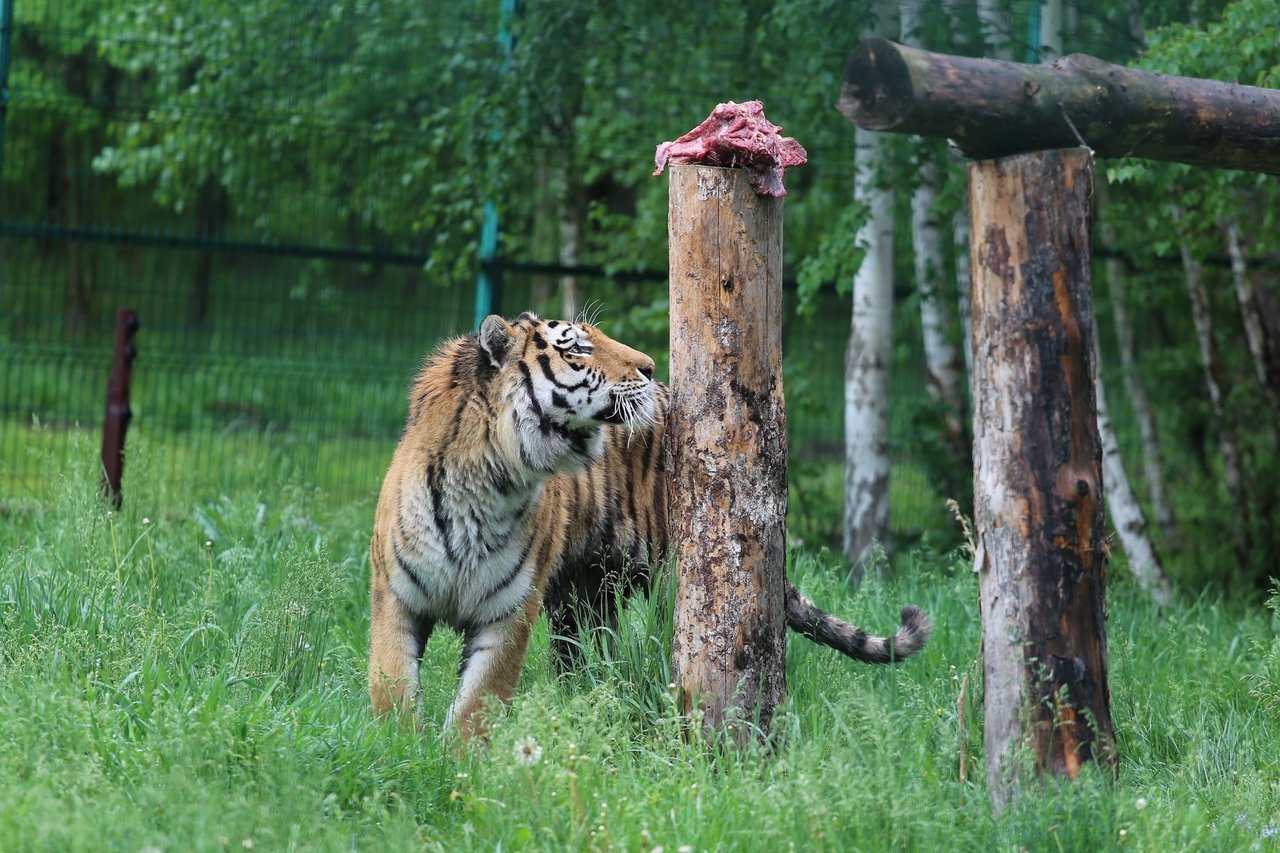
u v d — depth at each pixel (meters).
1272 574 17.80
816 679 8.77
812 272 14.64
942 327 17.56
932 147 14.09
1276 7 11.66
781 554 8.00
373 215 16.92
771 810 6.52
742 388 7.78
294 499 13.29
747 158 7.66
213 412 16.78
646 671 8.32
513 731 6.99
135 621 8.80
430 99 16.48
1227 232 17.22
